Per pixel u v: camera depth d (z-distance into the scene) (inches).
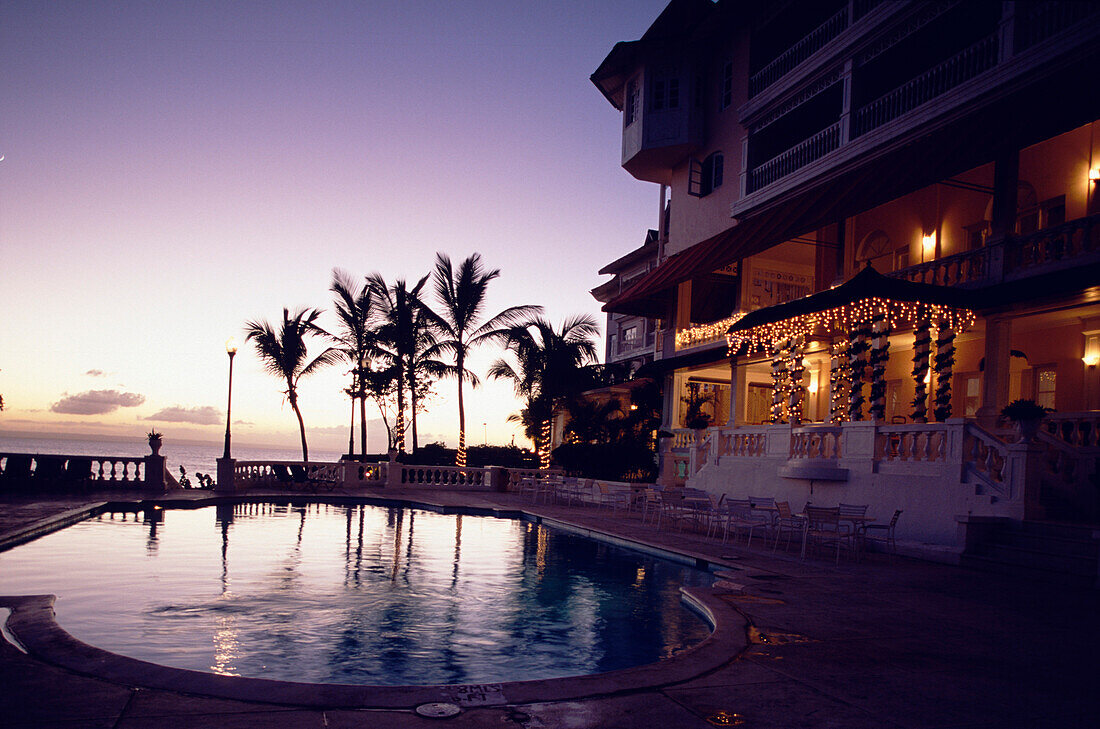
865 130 824.3
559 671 275.7
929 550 552.4
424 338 1561.3
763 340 866.8
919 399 671.1
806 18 987.3
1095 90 529.7
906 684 235.3
